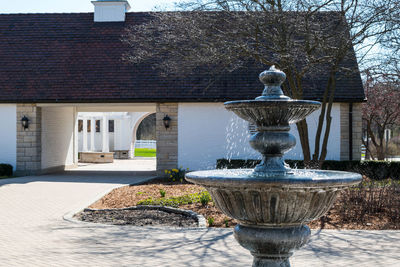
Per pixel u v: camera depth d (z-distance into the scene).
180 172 18.53
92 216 10.46
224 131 19.75
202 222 9.38
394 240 7.84
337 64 12.59
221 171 6.52
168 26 15.65
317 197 4.82
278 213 4.85
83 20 23.28
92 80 20.56
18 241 7.77
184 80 20.20
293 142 5.72
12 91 20.28
